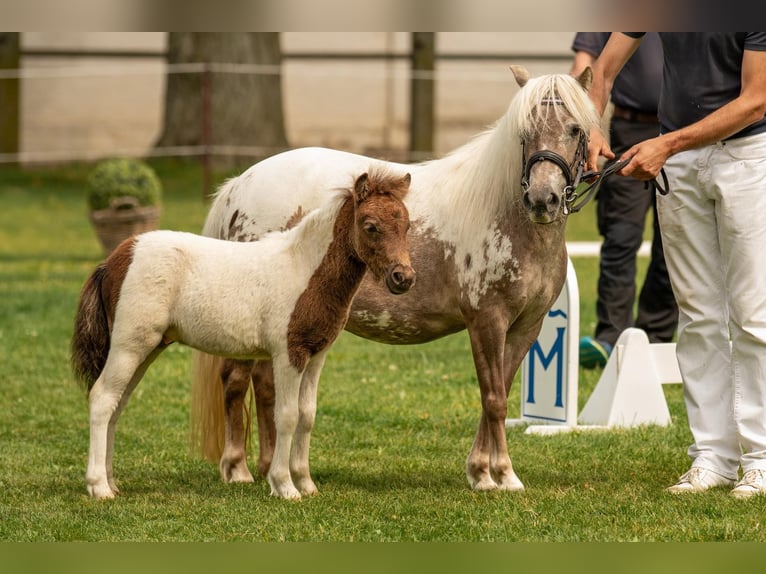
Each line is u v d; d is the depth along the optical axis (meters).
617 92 14.76
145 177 23.95
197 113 36.09
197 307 8.99
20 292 21.22
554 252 9.36
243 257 9.09
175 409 13.42
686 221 9.58
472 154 9.64
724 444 9.65
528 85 8.95
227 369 10.09
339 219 8.86
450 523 8.55
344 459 11.12
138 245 9.12
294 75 42.38
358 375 15.32
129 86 41.78
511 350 9.76
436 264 9.57
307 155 10.28
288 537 8.19
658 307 15.27
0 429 12.39
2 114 38.28
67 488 9.72
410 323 9.74
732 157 9.23
